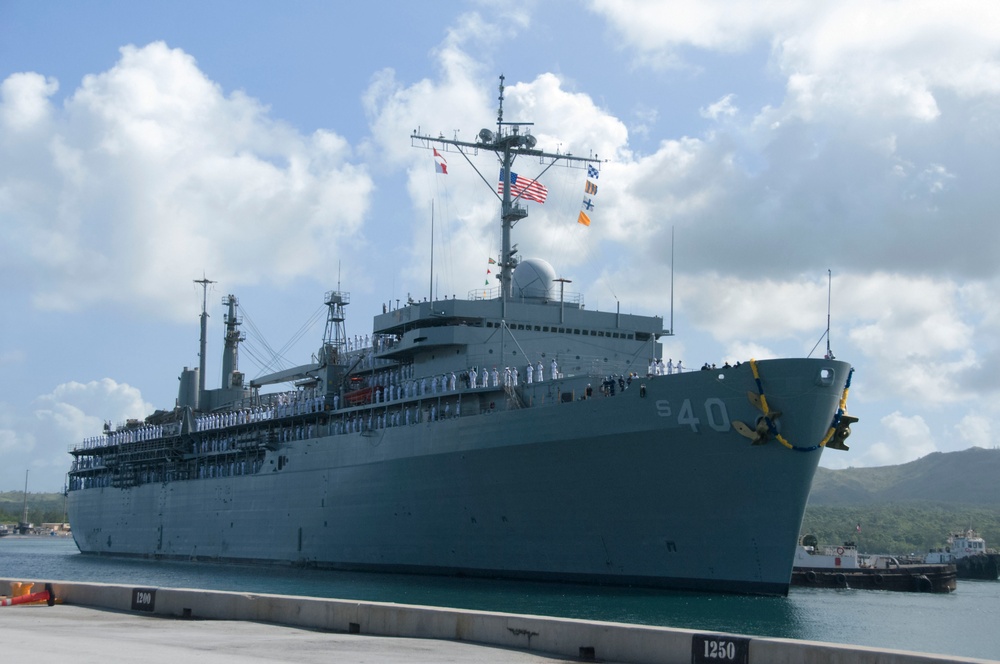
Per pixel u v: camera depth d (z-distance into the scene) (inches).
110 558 4114.2
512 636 1079.6
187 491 3651.6
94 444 4471.0
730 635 944.9
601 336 2719.0
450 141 2861.7
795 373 1905.8
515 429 2285.9
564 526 2247.8
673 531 2087.8
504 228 2827.3
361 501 2768.2
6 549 5748.0
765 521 1987.0
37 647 956.0
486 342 2605.8
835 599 2541.8
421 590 2217.0
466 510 2445.9
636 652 991.0
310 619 1230.3
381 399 2869.1
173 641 1049.5
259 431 3348.9
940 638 1765.5
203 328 4318.4
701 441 1999.3
